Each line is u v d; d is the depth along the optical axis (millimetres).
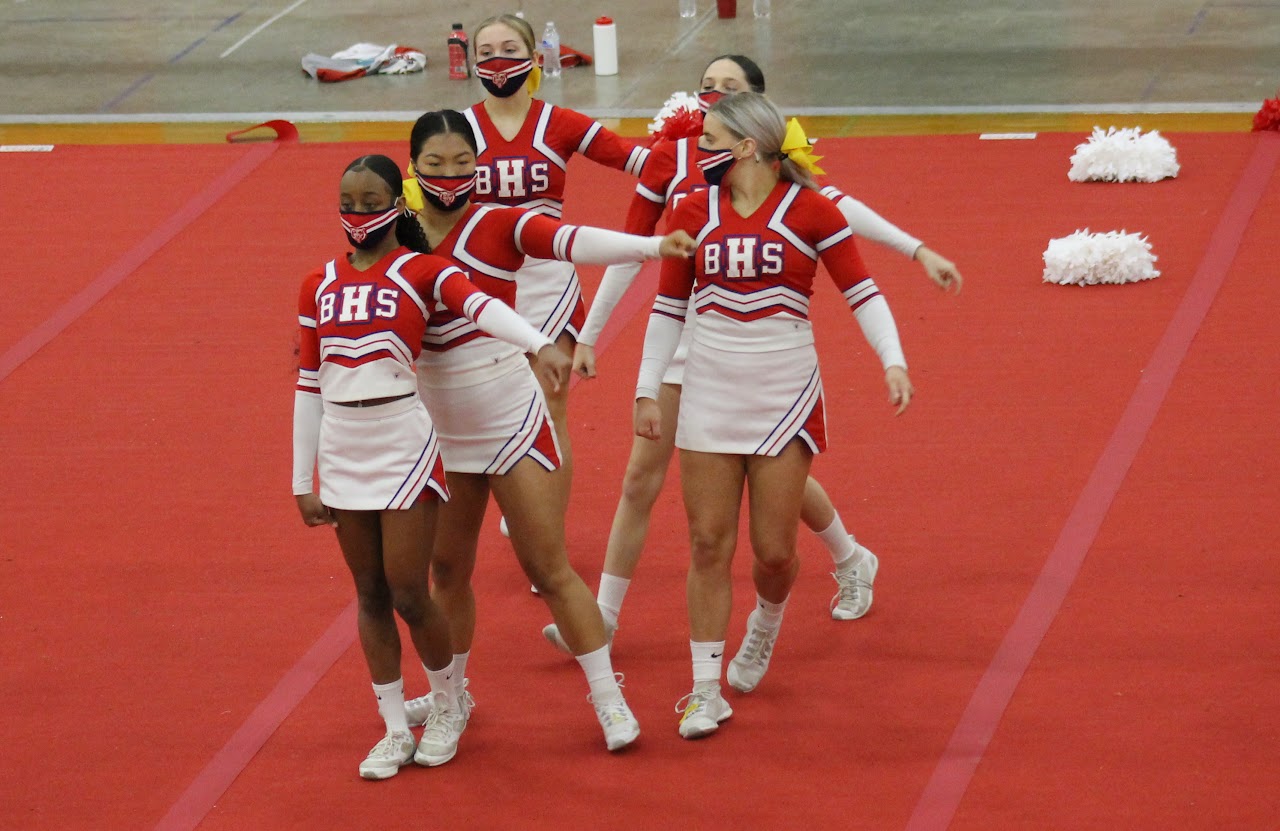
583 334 14031
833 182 28328
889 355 12320
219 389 21078
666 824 11922
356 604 15570
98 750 13266
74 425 20141
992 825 11672
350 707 13859
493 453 12484
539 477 12562
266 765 13000
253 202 28984
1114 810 11758
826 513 14375
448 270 11945
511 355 12555
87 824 12258
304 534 17078
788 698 13633
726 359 12609
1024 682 13602
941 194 27297
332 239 26797
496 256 12656
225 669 14500
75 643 15008
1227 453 17422
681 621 15102
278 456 19062
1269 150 28281
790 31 41156
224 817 12297
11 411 20641
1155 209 25625
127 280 25312
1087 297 22266
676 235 11742
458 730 13078
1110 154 27156
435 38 42094
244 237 27125
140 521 17484
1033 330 21219
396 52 39469
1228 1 41531
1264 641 13938
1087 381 19531
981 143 30344
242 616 15430
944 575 15469
